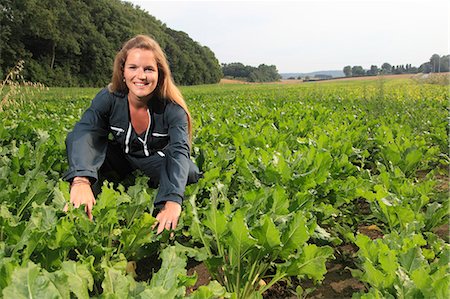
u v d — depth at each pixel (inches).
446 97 663.1
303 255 92.5
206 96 924.6
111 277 74.7
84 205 101.6
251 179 140.2
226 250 99.3
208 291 70.1
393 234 105.3
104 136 135.9
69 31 2332.7
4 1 2100.1
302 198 118.3
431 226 128.4
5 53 2076.8
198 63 3496.6
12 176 127.0
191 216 107.9
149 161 143.7
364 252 92.4
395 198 128.2
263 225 89.1
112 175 154.9
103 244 104.2
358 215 151.0
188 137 129.5
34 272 59.1
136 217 111.1
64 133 202.1
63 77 2308.1
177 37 3612.2
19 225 86.0
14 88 352.5
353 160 205.2
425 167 218.2
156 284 74.5
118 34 2684.5
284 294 107.0
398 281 78.1
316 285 111.1
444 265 85.5
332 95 827.4
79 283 69.9
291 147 218.7
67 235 85.3
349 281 113.6
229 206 103.4
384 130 255.1
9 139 217.5
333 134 234.1
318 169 143.1
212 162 158.9
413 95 733.9
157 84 131.3
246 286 94.7
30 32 2180.1
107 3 2746.1
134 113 135.0
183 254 82.2
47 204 121.5
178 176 115.3
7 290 57.3
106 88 138.8
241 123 294.0
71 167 120.0
